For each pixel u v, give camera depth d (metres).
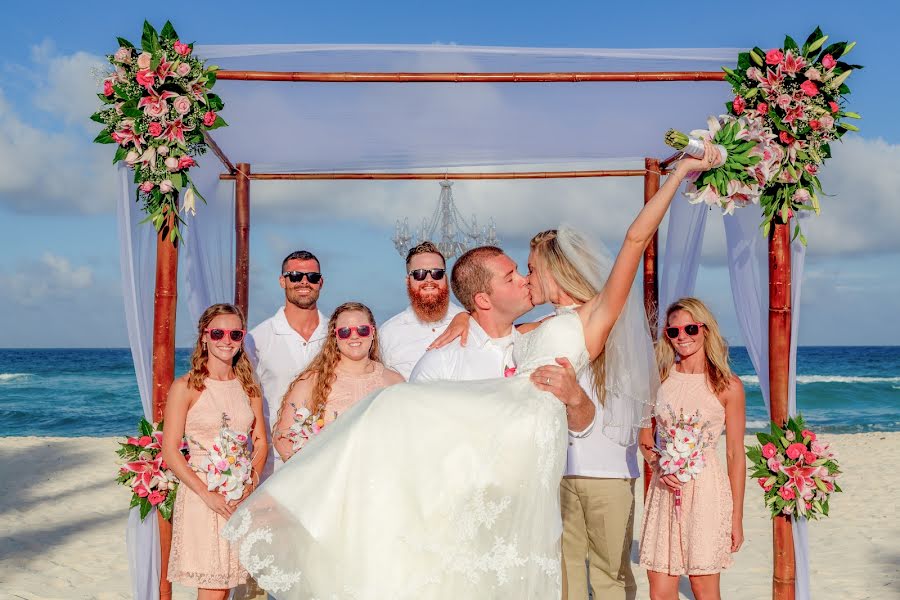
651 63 4.61
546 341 2.94
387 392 2.94
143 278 4.34
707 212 5.88
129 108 4.03
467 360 3.48
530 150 6.21
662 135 5.89
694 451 3.94
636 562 6.67
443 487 2.76
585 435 3.17
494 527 2.76
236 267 6.75
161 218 4.14
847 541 7.43
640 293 3.40
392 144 6.04
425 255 5.15
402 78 4.47
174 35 4.11
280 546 2.81
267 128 5.68
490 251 3.42
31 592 5.81
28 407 30.55
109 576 6.29
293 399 4.11
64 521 8.41
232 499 3.84
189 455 4.00
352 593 2.71
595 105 5.31
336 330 4.08
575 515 4.03
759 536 7.73
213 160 6.18
